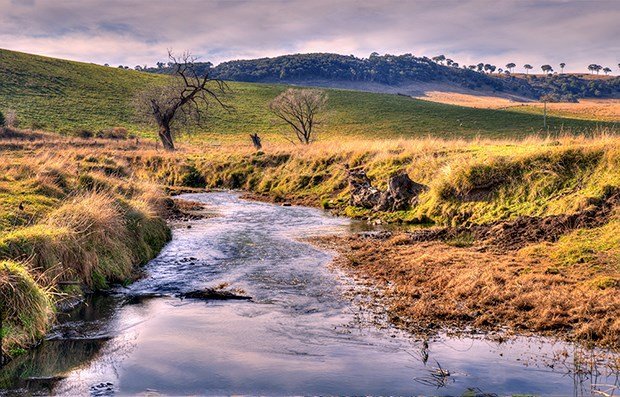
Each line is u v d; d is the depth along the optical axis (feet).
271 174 103.91
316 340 26.45
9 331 25.21
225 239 53.47
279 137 246.68
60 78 313.73
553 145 70.03
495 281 34.42
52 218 36.94
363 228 60.03
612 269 35.01
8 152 120.57
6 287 25.93
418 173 73.67
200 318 29.84
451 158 72.28
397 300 32.81
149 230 48.39
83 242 36.04
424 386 21.42
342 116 309.01
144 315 30.45
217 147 179.73
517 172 58.54
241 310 31.24
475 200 58.70
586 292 31.32
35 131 196.54
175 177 116.26
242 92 362.12
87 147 164.25
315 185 91.71
